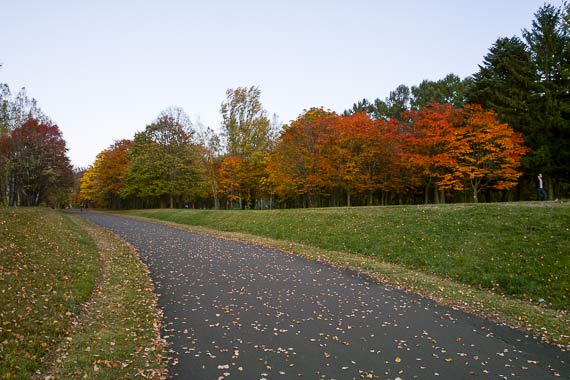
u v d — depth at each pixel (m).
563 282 11.60
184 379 6.48
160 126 54.47
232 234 24.92
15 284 9.98
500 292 12.16
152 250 19.00
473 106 30.72
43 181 48.31
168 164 52.03
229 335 8.42
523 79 34.50
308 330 8.78
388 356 7.51
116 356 7.19
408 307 10.59
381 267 14.98
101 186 65.75
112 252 17.89
